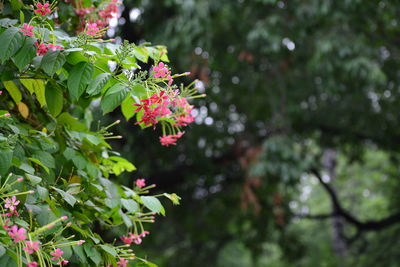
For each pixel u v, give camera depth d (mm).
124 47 1779
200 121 8422
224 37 7371
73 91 1753
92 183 2238
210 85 8172
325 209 16969
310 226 16781
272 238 10289
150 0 6949
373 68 6836
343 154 10375
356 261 12359
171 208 9047
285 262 10820
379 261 11914
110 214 2311
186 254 11219
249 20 7133
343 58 7012
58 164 2291
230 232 10406
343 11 6703
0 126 1983
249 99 8570
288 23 6957
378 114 9406
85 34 1801
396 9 7047
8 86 2133
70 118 2324
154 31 7098
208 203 9383
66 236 2012
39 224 1849
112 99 1735
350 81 7883
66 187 2123
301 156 7547
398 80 8570
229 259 13852
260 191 9086
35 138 2174
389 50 8125
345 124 9695
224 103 8648
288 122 7898
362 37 7039
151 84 1859
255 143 8445
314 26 7168
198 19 6562
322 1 6621
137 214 2340
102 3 2492
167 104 1810
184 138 7879
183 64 7105
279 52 7453
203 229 9758
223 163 8367
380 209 13164
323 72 7555
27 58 1770
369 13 6902
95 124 2977
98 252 2059
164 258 10922
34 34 1818
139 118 1975
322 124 9594
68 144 2357
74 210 2139
